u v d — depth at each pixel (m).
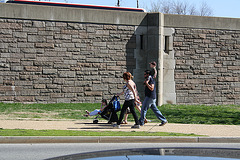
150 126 11.52
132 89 10.89
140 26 17.89
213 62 18.78
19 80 16.56
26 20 16.61
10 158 7.14
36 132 9.69
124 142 9.20
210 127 11.34
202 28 18.61
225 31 18.95
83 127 11.09
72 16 17.09
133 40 17.83
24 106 15.87
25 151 7.90
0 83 16.38
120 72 17.67
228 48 19.02
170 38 18.16
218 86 18.86
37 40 16.73
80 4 18.30
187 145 8.80
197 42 18.55
